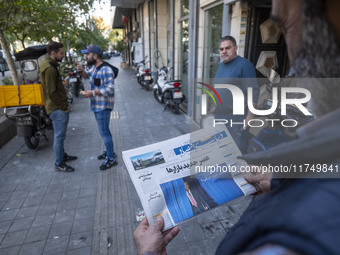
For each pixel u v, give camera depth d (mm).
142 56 12039
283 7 315
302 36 299
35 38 5008
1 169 3621
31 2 4375
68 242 2254
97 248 2186
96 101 3279
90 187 3107
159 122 5676
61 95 3260
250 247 310
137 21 12992
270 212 314
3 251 2178
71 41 10641
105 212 2639
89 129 5320
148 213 750
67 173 3461
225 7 3475
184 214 748
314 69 294
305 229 250
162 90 6469
